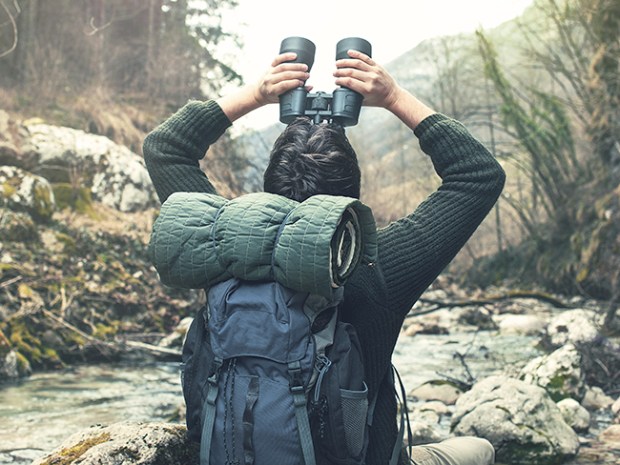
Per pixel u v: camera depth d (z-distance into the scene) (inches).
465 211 66.2
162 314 343.0
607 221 649.0
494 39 863.1
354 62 67.5
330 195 61.4
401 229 65.7
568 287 723.4
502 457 150.6
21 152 404.5
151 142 73.3
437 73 986.1
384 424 66.1
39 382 244.1
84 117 545.3
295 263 53.8
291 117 69.4
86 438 78.5
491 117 911.0
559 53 805.2
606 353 254.1
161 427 79.1
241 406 55.1
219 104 73.0
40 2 612.4
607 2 639.8
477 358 313.6
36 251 334.3
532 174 854.5
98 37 637.9
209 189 72.0
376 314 64.2
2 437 170.4
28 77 566.6
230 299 56.8
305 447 53.6
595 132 709.3
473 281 901.2
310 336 56.1
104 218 410.6
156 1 692.1
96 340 290.5
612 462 149.2
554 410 160.1
